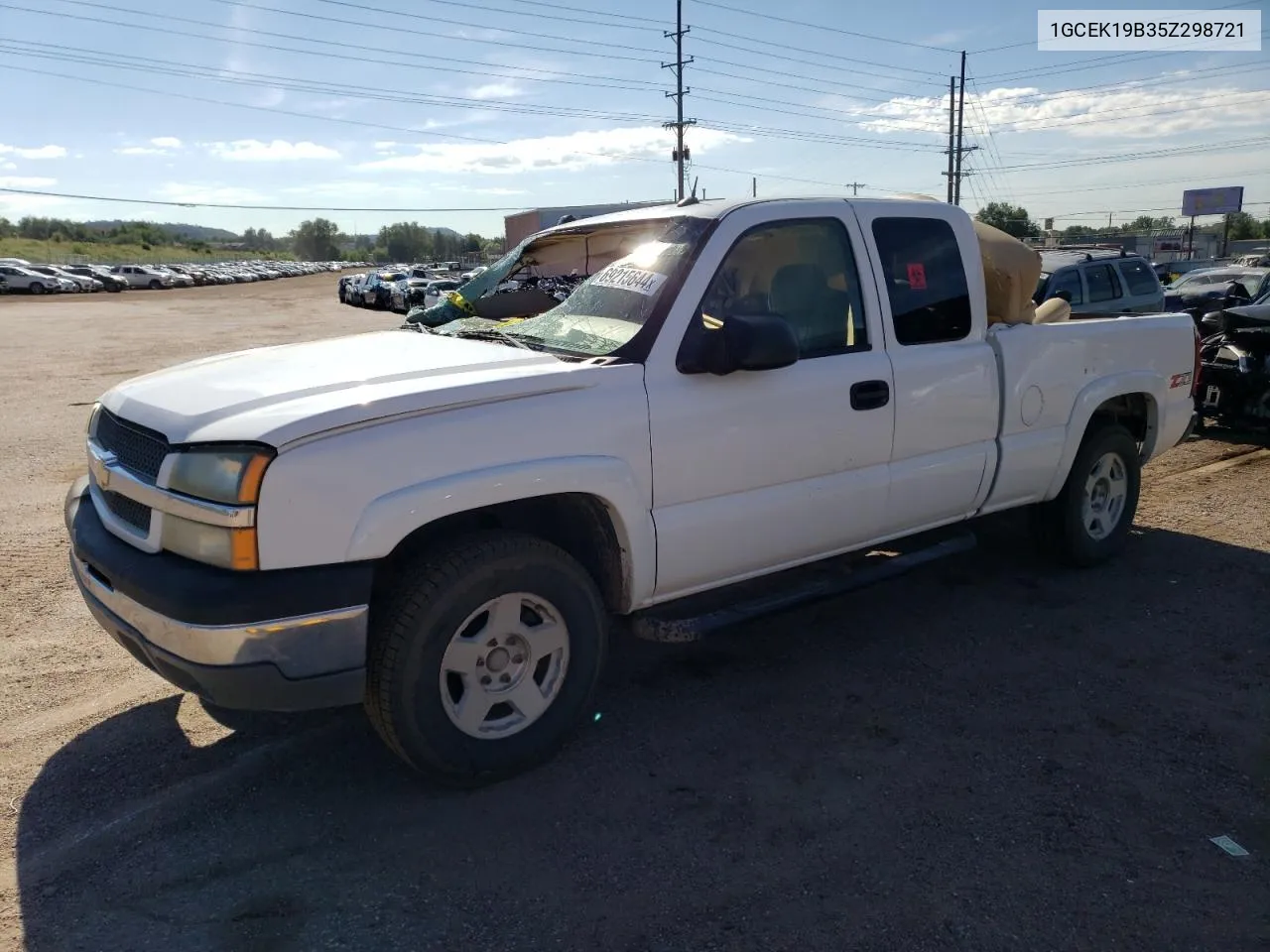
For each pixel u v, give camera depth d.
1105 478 5.38
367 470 2.89
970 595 5.08
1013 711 3.84
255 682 2.81
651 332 3.53
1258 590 5.07
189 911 2.71
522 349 3.67
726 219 3.75
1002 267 4.86
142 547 3.03
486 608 3.20
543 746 3.39
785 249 3.93
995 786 3.31
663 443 3.49
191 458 2.85
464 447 3.06
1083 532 5.25
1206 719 3.76
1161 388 5.52
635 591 3.57
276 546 2.79
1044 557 5.45
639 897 2.75
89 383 14.97
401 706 3.05
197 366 3.72
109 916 2.69
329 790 3.31
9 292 54.78
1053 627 4.65
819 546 4.07
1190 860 2.90
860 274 4.09
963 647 4.45
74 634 4.68
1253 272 19.47
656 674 4.21
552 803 3.23
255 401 3.03
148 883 2.84
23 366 17.48
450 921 2.66
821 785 3.32
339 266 131.88
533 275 5.10
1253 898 2.73
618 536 3.49
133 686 4.12
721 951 2.54
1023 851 2.95
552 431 3.23
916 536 5.04
